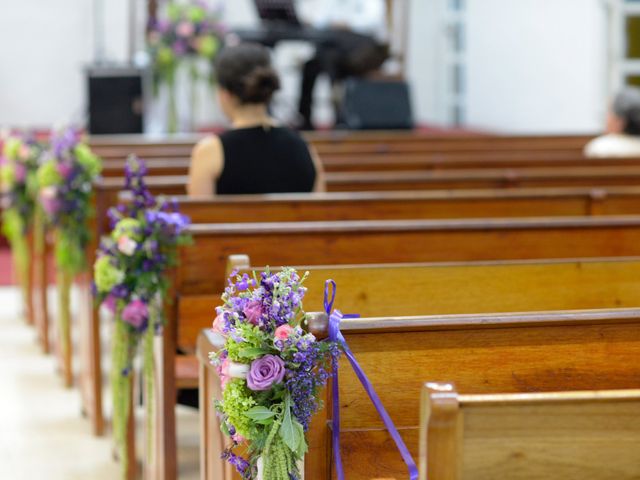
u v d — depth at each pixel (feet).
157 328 14.05
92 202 20.34
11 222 24.39
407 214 17.03
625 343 9.50
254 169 16.60
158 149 24.84
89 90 35.99
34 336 25.94
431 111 61.62
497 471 7.17
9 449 18.22
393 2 49.78
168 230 13.79
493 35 52.80
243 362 8.71
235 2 55.36
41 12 46.11
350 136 30.35
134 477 16.63
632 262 12.97
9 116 46.34
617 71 40.63
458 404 7.02
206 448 12.01
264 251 14.29
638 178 21.35
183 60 40.96
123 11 46.24
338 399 9.06
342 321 9.00
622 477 7.31
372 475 9.18
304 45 56.54
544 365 9.43
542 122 46.62
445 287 12.42
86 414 20.11
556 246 15.02
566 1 43.68
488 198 17.46
